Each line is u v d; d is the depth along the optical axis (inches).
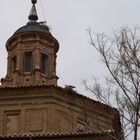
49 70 1491.1
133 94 710.5
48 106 1323.8
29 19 1589.6
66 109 1328.7
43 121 1309.1
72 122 1300.4
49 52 1514.5
